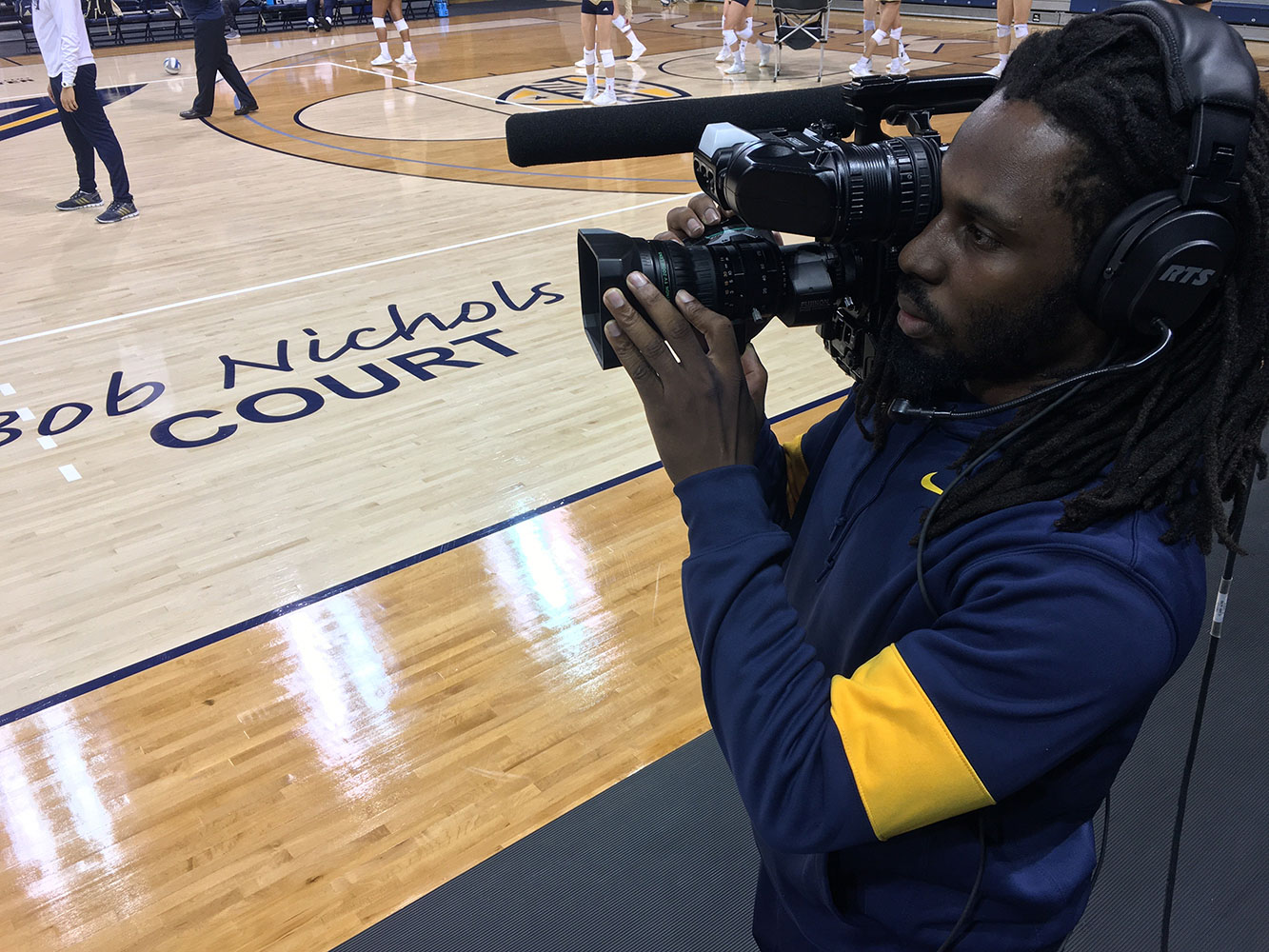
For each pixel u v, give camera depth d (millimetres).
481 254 5422
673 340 728
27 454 3465
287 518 3043
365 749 2154
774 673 679
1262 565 2539
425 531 2949
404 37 11594
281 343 4336
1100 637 574
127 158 7730
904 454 794
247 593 2697
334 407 3740
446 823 1958
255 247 5645
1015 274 624
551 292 4836
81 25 5805
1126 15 600
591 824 1936
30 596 2711
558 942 1697
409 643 2479
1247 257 605
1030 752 592
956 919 753
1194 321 630
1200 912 1715
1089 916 1710
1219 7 11172
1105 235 595
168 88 10609
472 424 3592
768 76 10359
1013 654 589
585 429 3525
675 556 2795
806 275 793
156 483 3264
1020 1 9719
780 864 867
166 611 2633
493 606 2602
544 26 14977
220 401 3816
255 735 2203
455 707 2262
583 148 854
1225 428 626
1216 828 1865
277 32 14734
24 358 4242
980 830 697
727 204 787
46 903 1827
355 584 2717
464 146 7883
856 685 652
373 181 6977
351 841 1930
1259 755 2016
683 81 10234
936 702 613
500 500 3105
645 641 2459
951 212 651
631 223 5934
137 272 5270
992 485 675
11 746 2191
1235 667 2223
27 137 8562
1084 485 644
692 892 1773
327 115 9086
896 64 10102
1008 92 618
